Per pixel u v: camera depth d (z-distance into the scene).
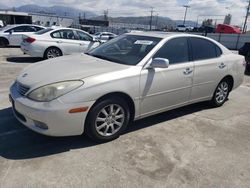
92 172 3.02
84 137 3.78
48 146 3.51
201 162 3.36
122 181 2.90
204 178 3.05
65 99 3.18
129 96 3.70
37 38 9.89
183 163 3.31
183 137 4.01
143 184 2.88
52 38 10.12
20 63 9.97
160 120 4.61
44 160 3.19
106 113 3.57
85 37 10.94
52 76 3.40
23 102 3.26
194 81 4.61
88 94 3.28
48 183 2.80
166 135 4.04
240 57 5.66
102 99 3.48
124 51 4.27
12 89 3.69
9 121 4.19
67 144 3.58
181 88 4.41
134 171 3.09
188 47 4.58
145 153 3.48
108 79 3.44
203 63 4.72
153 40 4.30
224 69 5.19
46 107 3.13
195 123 4.58
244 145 3.89
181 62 4.39
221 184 2.97
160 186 2.87
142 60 3.90
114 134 3.74
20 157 3.23
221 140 4.00
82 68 3.65
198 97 4.89
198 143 3.86
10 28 15.08
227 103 5.89
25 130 3.91
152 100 4.03
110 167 3.13
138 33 4.77
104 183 2.85
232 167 3.30
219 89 5.34
